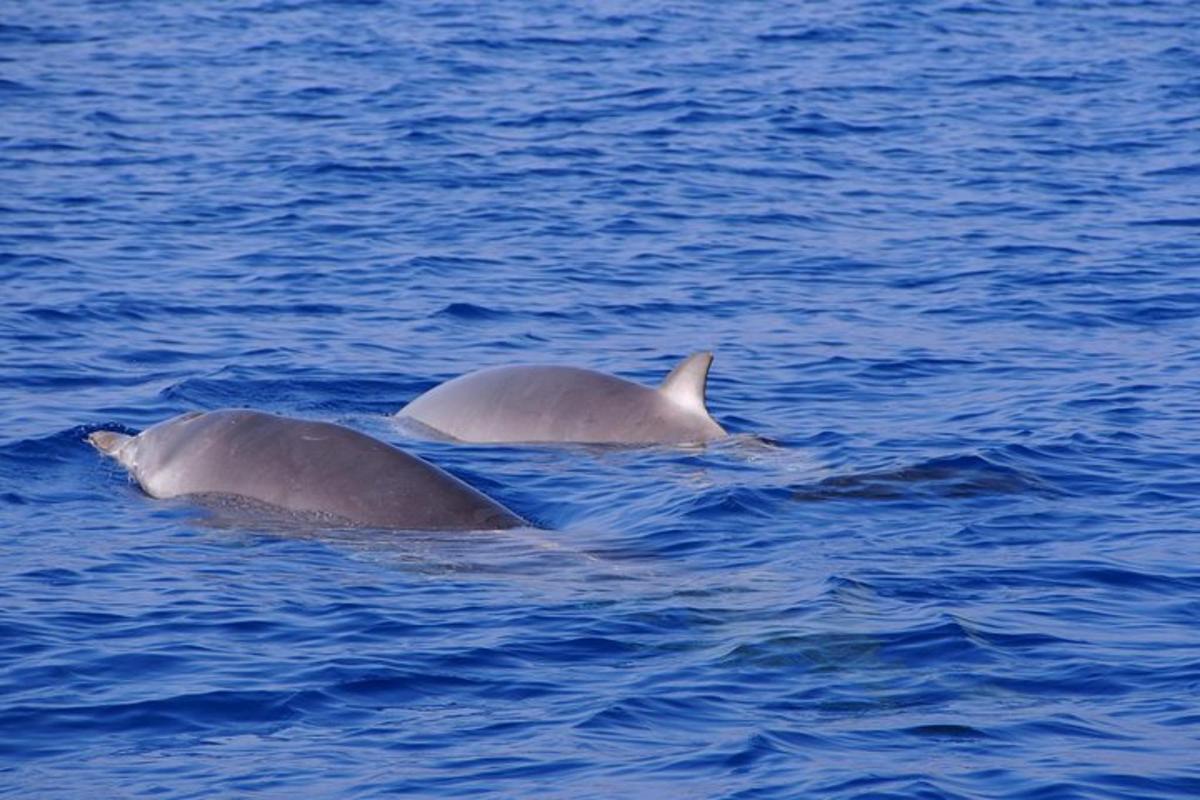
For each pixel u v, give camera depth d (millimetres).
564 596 53594
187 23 192750
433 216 115438
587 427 72125
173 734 44031
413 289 98125
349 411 76875
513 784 41094
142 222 111625
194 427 65375
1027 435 72062
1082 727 44312
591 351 87562
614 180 126438
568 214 116688
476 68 168875
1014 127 148500
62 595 53094
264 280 99000
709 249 108750
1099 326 92688
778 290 99750
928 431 73438
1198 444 71062
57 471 66188
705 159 133750
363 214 115625
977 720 44656
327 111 148250
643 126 144625
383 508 60844
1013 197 124000
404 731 44219
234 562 56500
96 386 78312
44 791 40781
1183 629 51312
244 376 80625
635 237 111250
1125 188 127250
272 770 41938
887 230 114312
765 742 43125
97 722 44625
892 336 90375
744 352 87250
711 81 164500
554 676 47594
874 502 63281
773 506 62812
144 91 155125
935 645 49469
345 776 41594
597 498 64688
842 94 160250
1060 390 79938
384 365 83688
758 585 54594
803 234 112938
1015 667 48125
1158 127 148875
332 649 49250
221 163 129250
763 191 124438
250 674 47500
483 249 107500
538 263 104500
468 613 52094
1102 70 174750
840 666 48031
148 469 64812
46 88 154875
